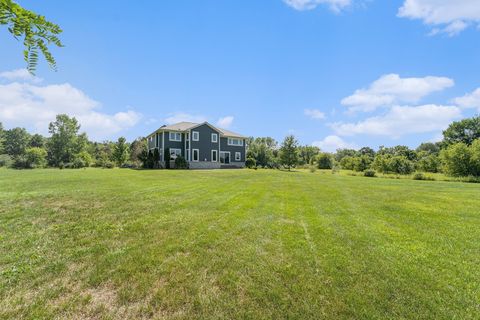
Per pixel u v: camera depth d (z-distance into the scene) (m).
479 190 12.41
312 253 3.86
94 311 2.39
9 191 8.98
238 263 3.46
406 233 4.98
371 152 64.69
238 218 5.85
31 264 3.30
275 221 5.69
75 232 4.65
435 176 23.20
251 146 45.16
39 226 4.98
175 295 2.68
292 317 2.36
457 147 22.25
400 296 2.72
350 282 3.00
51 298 2.57
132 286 2.83
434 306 2.55
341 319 2.34
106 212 6.20
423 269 3.37
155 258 3.56
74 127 44.97
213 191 10.21
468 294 2.77
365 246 4.20
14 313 2.32
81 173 18.05
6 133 54.31
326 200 8.72
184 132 31.81
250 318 2.35
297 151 36.22
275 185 13.15
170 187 11.05
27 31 1.42
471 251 4.05
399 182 17.16
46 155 39.03
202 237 4.47
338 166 40.91
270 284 2.93
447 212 7.00
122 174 17.61
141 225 5.15
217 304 2.54
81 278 2.98
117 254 3.68
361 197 9.56
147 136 36.97
